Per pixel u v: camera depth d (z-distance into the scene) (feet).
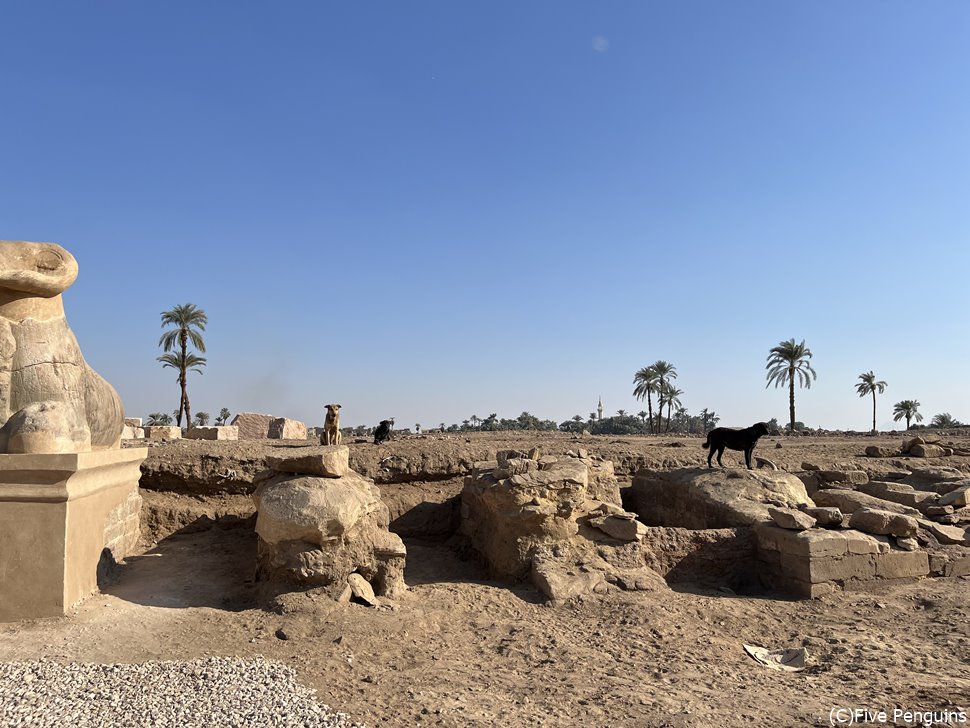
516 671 20.12
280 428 76.02
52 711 15.17
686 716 16.92
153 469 36.06
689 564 30.68
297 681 17.88
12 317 24.47
